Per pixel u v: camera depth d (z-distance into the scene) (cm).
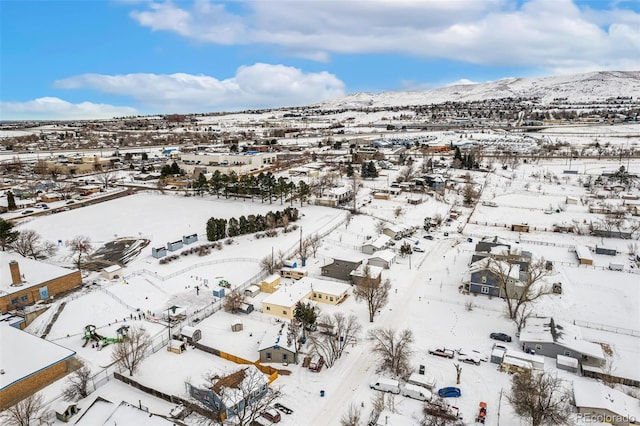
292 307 6638
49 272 7412
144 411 4203
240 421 4225
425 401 4731
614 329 6381
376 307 6544
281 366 5441
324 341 5944
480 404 4612
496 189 14950
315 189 13962
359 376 5250
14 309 6625
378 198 13450
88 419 4153
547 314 6812
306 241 9275
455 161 18088
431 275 8281
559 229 10831
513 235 10619
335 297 7069
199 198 13600
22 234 9125
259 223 10456
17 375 4797
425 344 5938
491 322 6556
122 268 8350
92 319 6544
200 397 4694
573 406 4588
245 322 6538
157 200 13375
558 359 5444
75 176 17338
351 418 4300
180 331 6131
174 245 9319
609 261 8881
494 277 7312
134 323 6425
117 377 5175
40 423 4375
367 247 9294
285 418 4497
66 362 5341
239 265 8569
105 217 11600
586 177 16125
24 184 15275
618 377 5134
